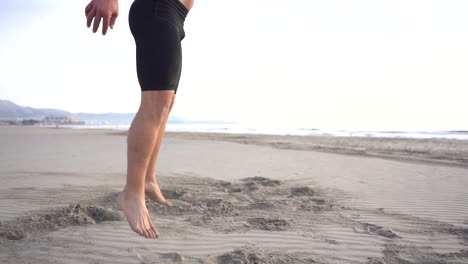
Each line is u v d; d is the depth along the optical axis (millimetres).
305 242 2863
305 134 26844
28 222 3141
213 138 21125
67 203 3900
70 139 19375
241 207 3912
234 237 2943
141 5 1945
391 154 10977
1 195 4340
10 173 6305
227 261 2475
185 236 2938
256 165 8180
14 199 4105
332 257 2568
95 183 5309
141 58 1907
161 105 1898
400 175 6605
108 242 2750
